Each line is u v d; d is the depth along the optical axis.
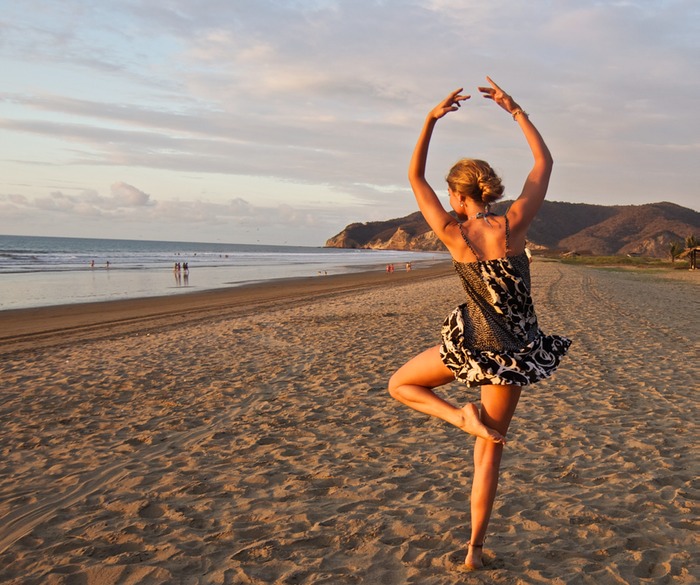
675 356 8.86
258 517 3.72
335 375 8.09
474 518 2.92
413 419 5.93
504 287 2.59
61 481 4.53
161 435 5.66
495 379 2.54
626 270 50.25
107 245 178.25
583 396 6.60
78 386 7.88
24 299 24.52
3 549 3.43
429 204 2.75
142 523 3.68
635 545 3.19
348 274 48.47
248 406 6.63
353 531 3.46
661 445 4.88
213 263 67.25
